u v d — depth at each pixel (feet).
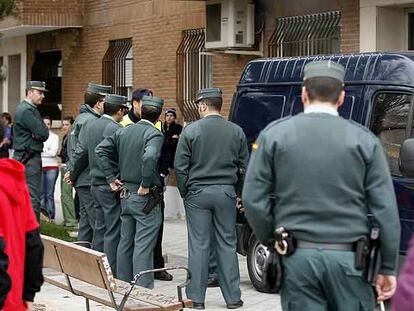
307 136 18.07
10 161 17.38
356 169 17.93
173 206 58.39
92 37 69.97
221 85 55.42
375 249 17.97
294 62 35.37
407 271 12.54
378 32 45.16
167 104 61.11
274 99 35.73
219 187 32.40
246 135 36.73
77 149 38.17
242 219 35.76
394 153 30.71
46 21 70.38
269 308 32.68
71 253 26.08
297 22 50.47
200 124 32.55
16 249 17.20
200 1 55.72
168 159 40.70
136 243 34.09
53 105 76.69
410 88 30.68
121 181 34.83
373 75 31.81
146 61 63.36
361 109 31.86
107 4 67.77
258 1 52.54
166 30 61.05
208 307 33.12
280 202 18.22
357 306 17.83
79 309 31.83
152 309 24.73
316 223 17.84
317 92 18.38
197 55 58.23
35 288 17.84
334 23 48.21
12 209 17.20
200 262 32.58
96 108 39.78
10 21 71.82
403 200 30.04
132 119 38.55
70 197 54.54
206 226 32.68
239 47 52.11
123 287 27.71
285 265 18.03
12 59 83.56
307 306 17.87
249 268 36.09
